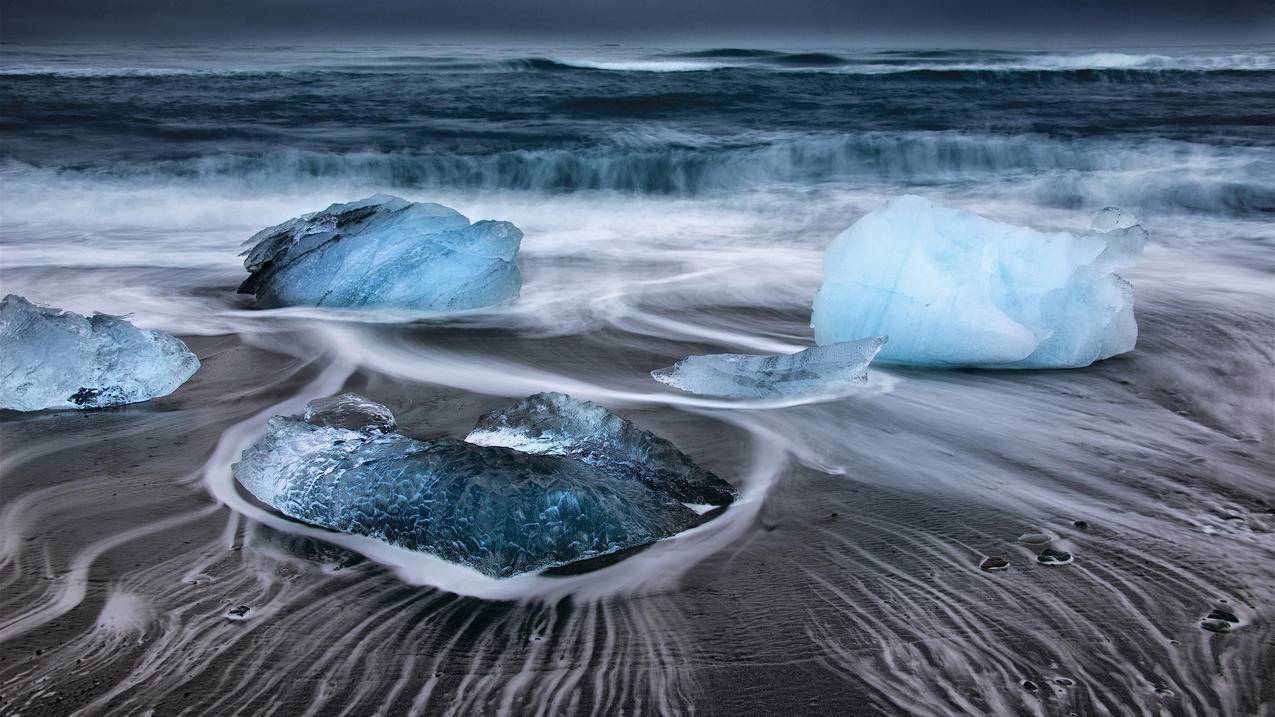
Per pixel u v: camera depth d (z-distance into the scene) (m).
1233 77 20.59
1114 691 2.14
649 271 6.88
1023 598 2.53
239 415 4.00
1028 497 3.19
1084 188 9.83
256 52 33.59
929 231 4.70
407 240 5.83
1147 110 15.29
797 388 4.28
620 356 4.93
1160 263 6.95
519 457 2.86
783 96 17.30
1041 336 4.59
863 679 2.19
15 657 2.24
